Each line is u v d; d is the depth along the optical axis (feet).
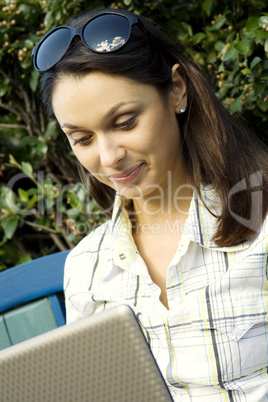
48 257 5.09
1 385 1.65
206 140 3.90
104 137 3.33
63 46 3.30
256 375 3.60
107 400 1.58
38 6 6.69
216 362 3.56
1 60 6.95
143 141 3.33
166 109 3.48
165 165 3.54
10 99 7.33
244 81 5.82
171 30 6.30
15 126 7.36
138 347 1.55
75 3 6.41
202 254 3.78
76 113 3.28
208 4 6.01
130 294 3.96
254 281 3.61
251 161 4.00
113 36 3.28
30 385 1.63
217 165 3.83
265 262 3.61
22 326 5.11
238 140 4.12
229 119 4.14
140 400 1.56
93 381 1.58
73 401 1.60
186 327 3.65
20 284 5.06
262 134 6.42
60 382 1.61
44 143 7.09
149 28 3.66
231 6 6.25
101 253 4.33
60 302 5.13
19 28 6.79
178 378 3.66
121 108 3.24
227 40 5.93
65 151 7.16
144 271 3.89
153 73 3.38
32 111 7.30
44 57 3.38
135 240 4.15
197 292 3.65
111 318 1.56
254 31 5.50
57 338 1.59
